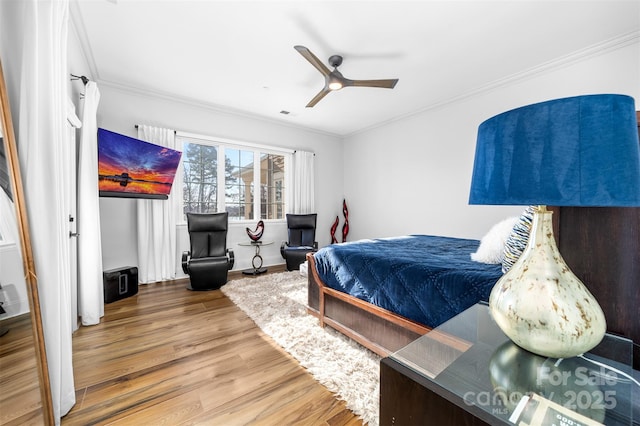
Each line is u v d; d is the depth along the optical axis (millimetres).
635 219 856
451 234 3723
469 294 1300
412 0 1930
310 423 1248
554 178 607
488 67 2840
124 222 3398
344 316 2035
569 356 727
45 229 1159
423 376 739
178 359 1765
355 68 2873
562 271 750
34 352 1086
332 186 5480
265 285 3381
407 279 1593
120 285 2900
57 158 1260
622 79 2361
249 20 2146
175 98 3686
